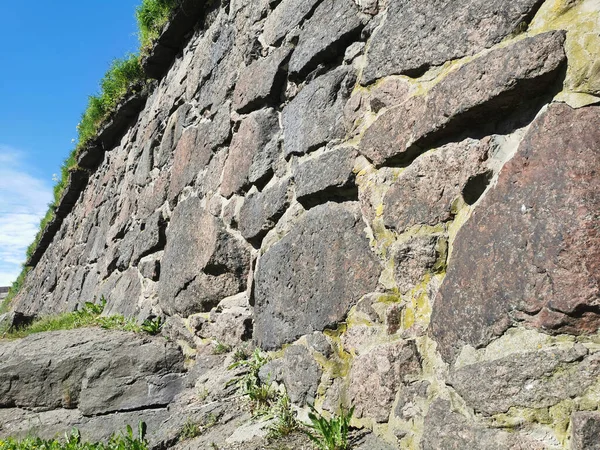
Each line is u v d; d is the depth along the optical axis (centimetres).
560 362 148
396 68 233
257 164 337
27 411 409
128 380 394
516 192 170
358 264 239
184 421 300
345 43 280
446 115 199
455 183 198
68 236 1008
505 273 166
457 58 203
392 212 223
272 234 316
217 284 372
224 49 433
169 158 528
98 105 783
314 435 227
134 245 558
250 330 345
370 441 209
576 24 167
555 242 153
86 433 375
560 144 161
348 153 256
